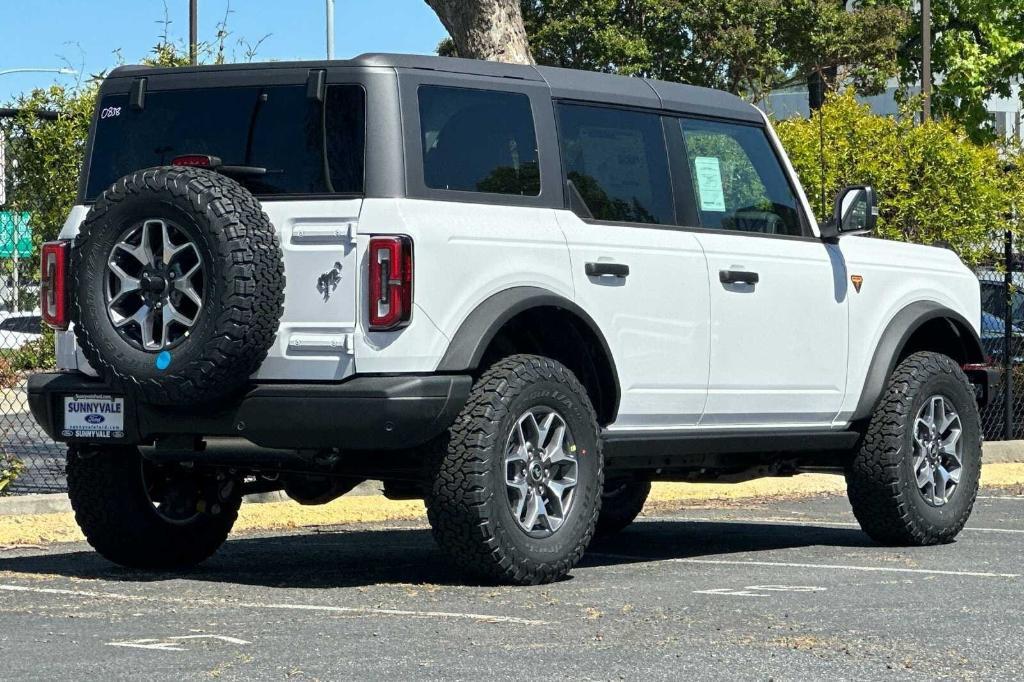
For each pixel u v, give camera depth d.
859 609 7.21
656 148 9.05
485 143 8.13
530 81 8.46
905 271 10.42
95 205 7.77
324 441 7.57
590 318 8.26
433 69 8.02
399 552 9.68
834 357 9.78
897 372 10.11
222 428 7.74
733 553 9.80
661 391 8.77
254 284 7.51
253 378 7.78
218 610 7.11
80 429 8.19
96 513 8.72
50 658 5.90
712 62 52.94
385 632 6.48
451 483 7.70
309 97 7.87
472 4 15.36
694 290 8.92
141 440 8.02
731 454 9.70
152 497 8.91
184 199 7.54
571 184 8.49
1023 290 15.98
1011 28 54.34
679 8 51.84
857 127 15.50
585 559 9.51
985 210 15.51
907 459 9.95
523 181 8.27
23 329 11.98
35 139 11.95
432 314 7.64
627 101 8.94
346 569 8.81
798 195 9.90
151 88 8.43
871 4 54.56
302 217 7.72
